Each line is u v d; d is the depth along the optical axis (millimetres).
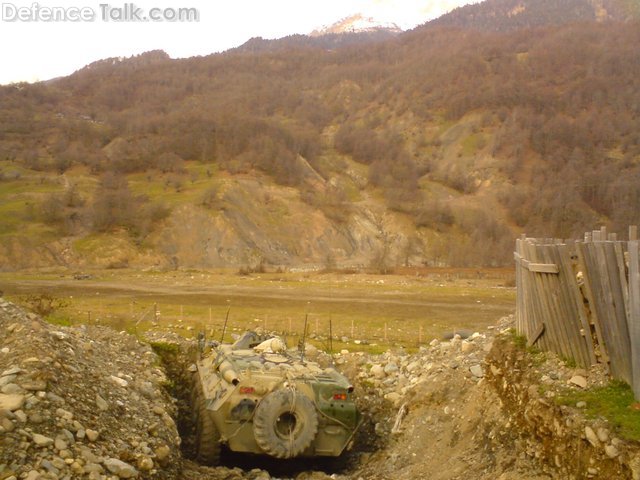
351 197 136375
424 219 117438
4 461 7285
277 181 128625
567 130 154750
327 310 33062
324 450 10883
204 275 61188
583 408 7797
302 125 196500
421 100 197375
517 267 11078
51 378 8836
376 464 11141
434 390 11930
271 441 10320
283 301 37406
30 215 91562
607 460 7145
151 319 26656
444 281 56344
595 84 181000
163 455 8891
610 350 8117
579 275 9312
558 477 7758
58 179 116500
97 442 8312
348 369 15031
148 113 194625
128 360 12617
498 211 125938
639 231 99938
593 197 122188
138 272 64625
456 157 159000
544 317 9531
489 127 170625
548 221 116250
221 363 11922
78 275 58938
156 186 113062
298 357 12914
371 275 63219
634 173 127312
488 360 10758
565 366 8828
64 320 20500
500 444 9227
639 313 7352
